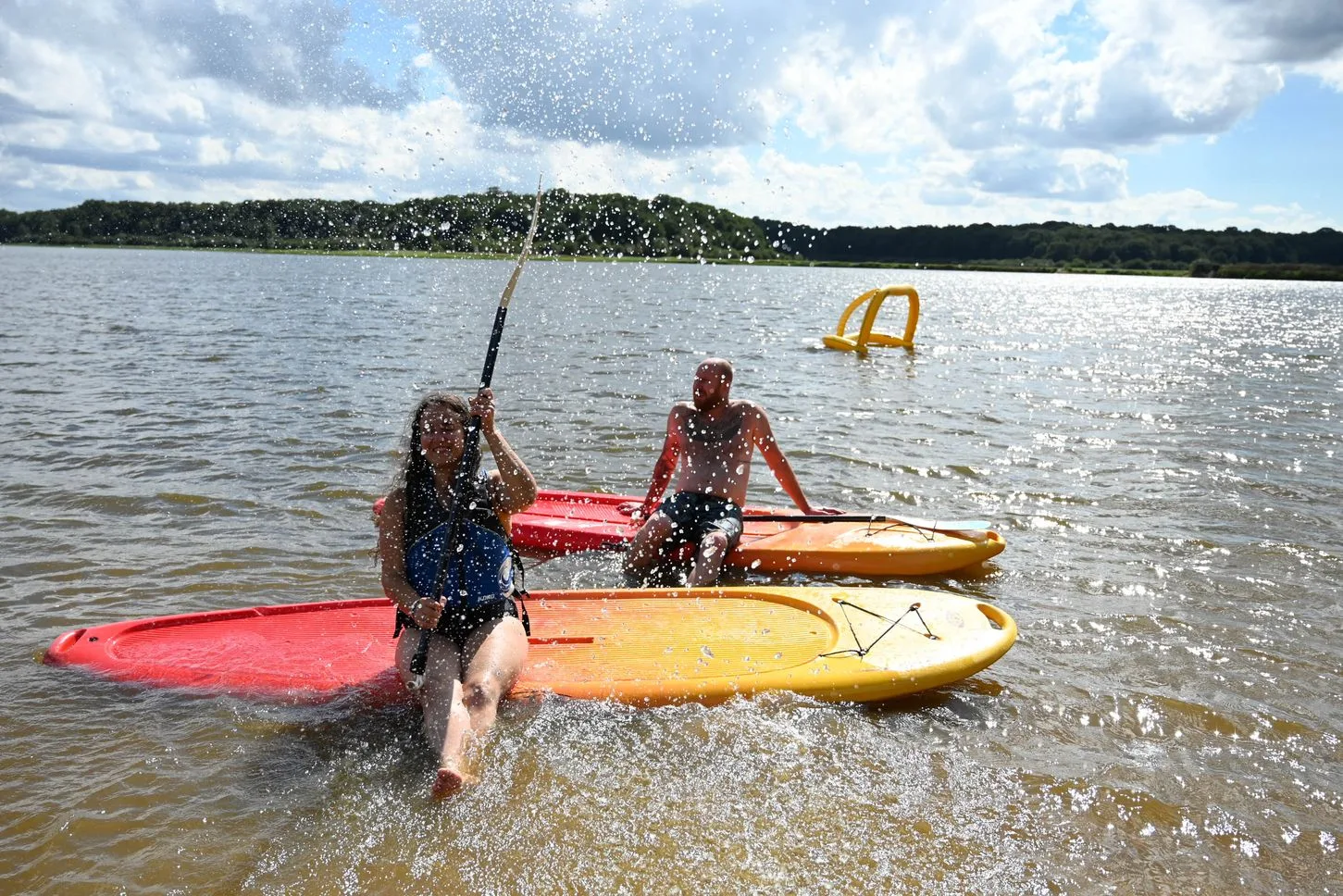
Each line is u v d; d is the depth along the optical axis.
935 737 3.57
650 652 4.11
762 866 2.76
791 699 3.76
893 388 12.41
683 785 3.16
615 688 3.76
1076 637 4.57
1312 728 3.70
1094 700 3.91
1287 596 5.12
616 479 7.41
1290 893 2.74
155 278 37.53
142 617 4.54
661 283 42.47
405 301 26.00
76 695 3.70
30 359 12.58
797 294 37.97
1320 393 12.87
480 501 3.72
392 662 3.98
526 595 3.93
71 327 17.22
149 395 10.10
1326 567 5.57
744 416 5.73
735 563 5.64
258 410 9.44
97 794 3.03
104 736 3.40
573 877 2.69
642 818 2.97
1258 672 4.19
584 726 3.51
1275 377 14.74
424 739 3.40
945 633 4.27
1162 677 4.14
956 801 3.14
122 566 5.19
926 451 8.55
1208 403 11.71
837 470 7.81
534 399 10.51
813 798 3.12
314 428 8.66
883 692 3.85
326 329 17.86
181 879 2.65
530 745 3.35
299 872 2.69
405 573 3.68
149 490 6.59
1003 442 8.96
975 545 5.51
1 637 4.26
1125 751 3.51
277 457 7.56
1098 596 5.13
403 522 3.70
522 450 8.19
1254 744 3.57
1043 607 4.97
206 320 19.22
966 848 2.89
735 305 28.97
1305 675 4.17
